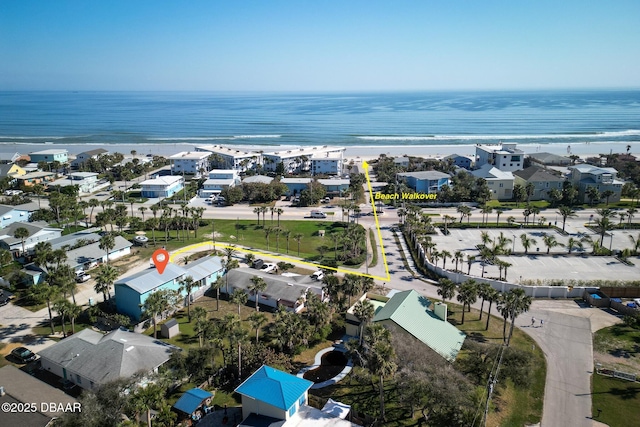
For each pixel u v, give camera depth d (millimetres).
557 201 154125
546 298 84625
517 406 54406
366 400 55438
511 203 157000
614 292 83062
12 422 45469
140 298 74250
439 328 65938
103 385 49625
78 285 87812
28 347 65562
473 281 75500
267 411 48438
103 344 59188
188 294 78188
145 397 45781
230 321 59938
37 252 89062
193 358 58656
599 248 108062
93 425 43875
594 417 52625
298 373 61094
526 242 106375
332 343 69250
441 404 48156
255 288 75938
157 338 69750
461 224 130500
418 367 52812
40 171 191625
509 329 73000
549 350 67000
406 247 114938
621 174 186000
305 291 80562
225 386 58375
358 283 73312
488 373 55531
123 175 188750
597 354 66000
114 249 101000
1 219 117875
